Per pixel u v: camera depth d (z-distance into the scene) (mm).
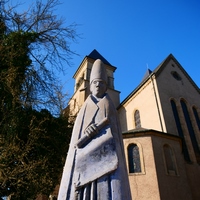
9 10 10758
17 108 8922
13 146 7566
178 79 28812
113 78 39062
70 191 2369
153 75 26219
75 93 34469
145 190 16016
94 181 2326
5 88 8781
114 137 2625
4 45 9680
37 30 11391
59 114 11180
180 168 18172
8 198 9391
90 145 2582
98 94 3166
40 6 11508
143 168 17016
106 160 2428
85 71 36906
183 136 22922
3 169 7516
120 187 2250
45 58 11312
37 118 10016
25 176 8711
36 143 8781
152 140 18375
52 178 9898
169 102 24703
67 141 10898
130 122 27703
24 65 9953
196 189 19094
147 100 25766
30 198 8898
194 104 27531
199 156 22531
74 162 2566
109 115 2828
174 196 16188
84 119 2902
